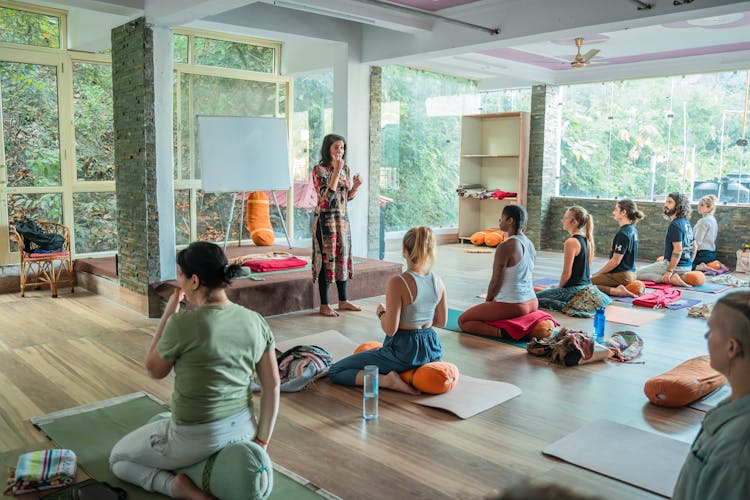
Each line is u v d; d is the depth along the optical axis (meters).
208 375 2.27
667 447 2.96
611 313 5.72
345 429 3.20
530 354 4.48
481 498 2.53
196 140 7.79
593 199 10.02
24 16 6.49
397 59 7.09
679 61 8.66
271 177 7.00
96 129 7.11
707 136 8.95
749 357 1.36
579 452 2.90
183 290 2.41
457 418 3.33
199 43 7.71
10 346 4.62
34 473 2.57
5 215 6.53
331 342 4.68
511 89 10.70
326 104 8.87
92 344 4.68
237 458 2.26
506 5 5.98
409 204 10.30
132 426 3.21
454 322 5.35
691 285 6.99
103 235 7.30
